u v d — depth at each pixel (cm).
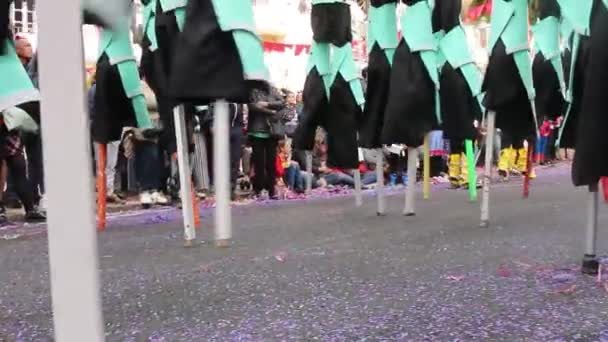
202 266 313
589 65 250
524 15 411
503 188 771
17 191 555
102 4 124
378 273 292
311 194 801
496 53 416
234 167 739
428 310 233
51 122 113
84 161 113
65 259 114
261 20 1057
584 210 520
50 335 214
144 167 667
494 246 355
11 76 198
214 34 282
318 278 284
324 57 507
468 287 264
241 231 438
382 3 481
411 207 517
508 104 419
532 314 226
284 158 827
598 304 237
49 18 112
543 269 295
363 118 500
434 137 923
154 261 330
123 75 400
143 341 204
